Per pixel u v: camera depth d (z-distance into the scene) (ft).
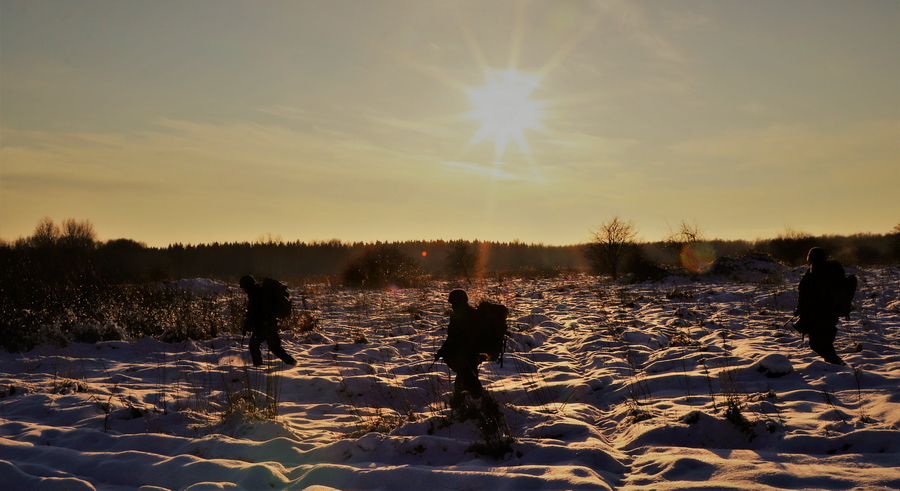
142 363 31.30
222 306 54.80
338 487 13.56
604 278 93.04
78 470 14.84
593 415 20.44
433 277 122.93
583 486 12.53
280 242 258.16
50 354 33.04
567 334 40.09
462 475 13.44
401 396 24.36
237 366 29.84
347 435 18.10
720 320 39.86
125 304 46.73
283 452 16.21
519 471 13.78
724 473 13.15
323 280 106.22
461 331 19.48
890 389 19.33
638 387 23.26
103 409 20.94
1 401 22.43
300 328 42.70
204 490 12.94
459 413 18.07
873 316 37.60
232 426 18.90
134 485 14.10
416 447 15.87
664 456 14.82
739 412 16.78
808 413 18.12
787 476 12.61
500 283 91.04
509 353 32.35
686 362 27.17
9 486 13.39
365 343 37.37
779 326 36.09
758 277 73.15
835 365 23.95
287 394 25.09
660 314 45.27
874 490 11.77
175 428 19.07
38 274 47.42
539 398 22.66
